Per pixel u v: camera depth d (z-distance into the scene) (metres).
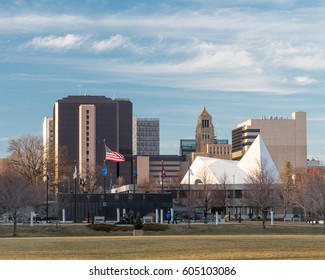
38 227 157.12
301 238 113.19
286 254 79.44
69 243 99.88
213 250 85.12
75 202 198.75
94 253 82.19
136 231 144.88
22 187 172.25
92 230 154.00
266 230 161.12
